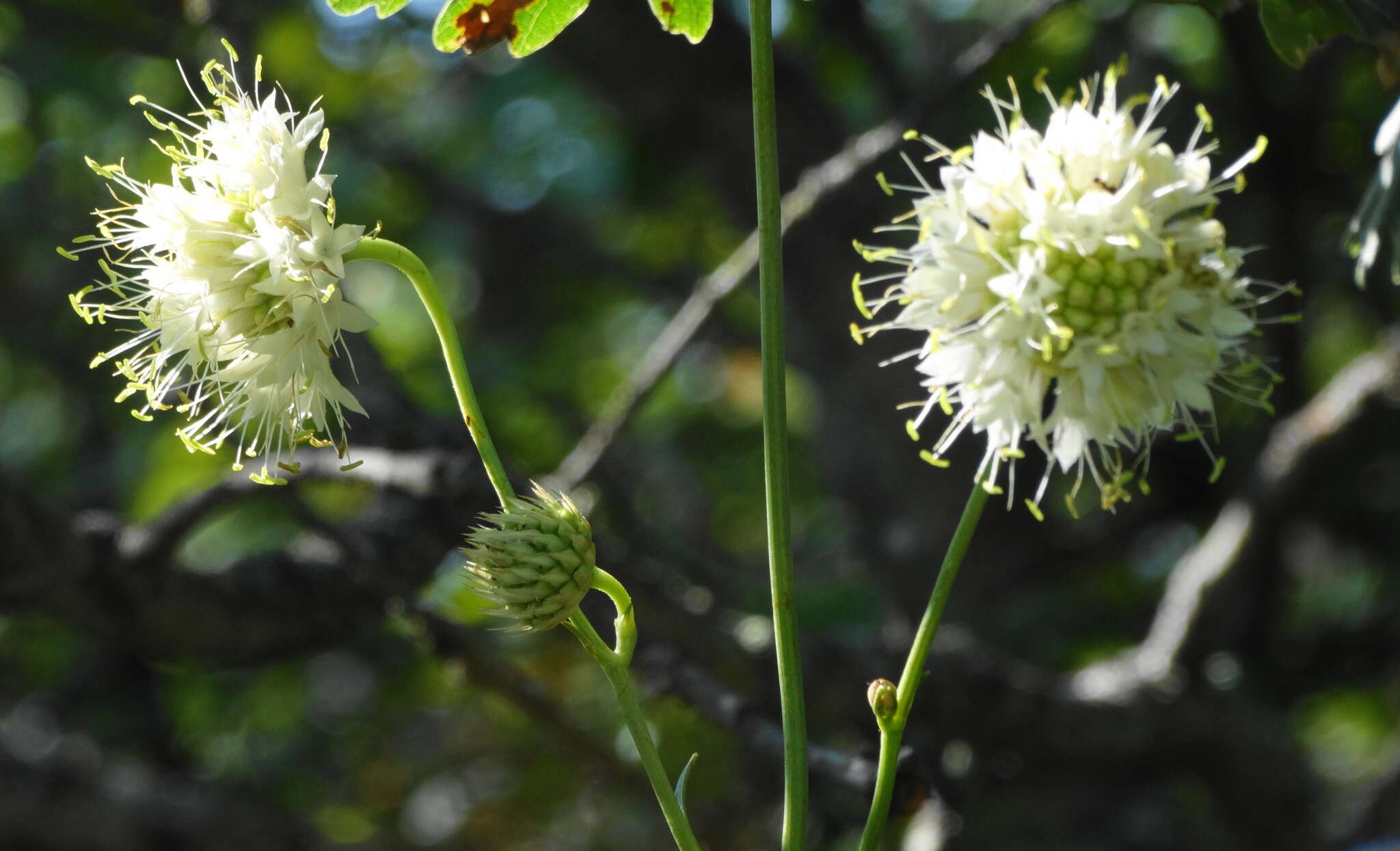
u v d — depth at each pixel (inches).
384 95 356.8
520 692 180.2
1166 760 221.0
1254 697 237.6
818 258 258.5
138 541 172.1
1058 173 88.2
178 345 94.3
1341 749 328.2
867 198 250.8
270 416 95.7
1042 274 85.7
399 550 166.2
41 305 352.8
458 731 401.7
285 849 300.5
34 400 381.1
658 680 159.6
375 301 378.6
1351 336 344.2
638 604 173.9
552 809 359.9
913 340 259.0
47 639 339.6
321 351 93.6
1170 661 221.0
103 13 274.7
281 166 92.2
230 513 249.4
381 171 342.0
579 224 360.5
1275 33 113.0
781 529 89.8
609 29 250.8
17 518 165.3
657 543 269.0
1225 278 88.8
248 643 181.9
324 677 398.9
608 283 381.4
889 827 227.1
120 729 346.6
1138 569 310.0
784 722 89.5
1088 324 87.0
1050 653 271.7
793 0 258.2
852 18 263.4
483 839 361.1
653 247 368.8
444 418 184.4
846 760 136.0
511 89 337.1
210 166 94.9
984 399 89.1
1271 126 260.8
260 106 96.6
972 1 308.2
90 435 364.2
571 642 214.5
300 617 182.2
